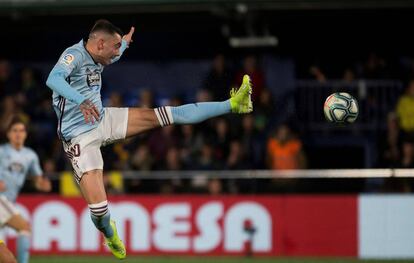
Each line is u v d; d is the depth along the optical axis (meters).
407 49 60.69
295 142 53.25
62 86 24.86
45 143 59.94
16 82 64.88
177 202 48.94
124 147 55.66
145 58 65.75
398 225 47.25
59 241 49.25
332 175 48.41
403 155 53.03
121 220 49.25
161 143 55.78
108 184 50.25
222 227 48.53
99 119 26.00
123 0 51.94
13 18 57.84
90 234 49.03
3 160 41.06
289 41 61.66
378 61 58.75
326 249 47.88
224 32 60.81
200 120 26.95
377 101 57.94
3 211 39.81
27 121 59.53
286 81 61.25
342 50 61.19
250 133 55.00
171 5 53.00
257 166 54.69
